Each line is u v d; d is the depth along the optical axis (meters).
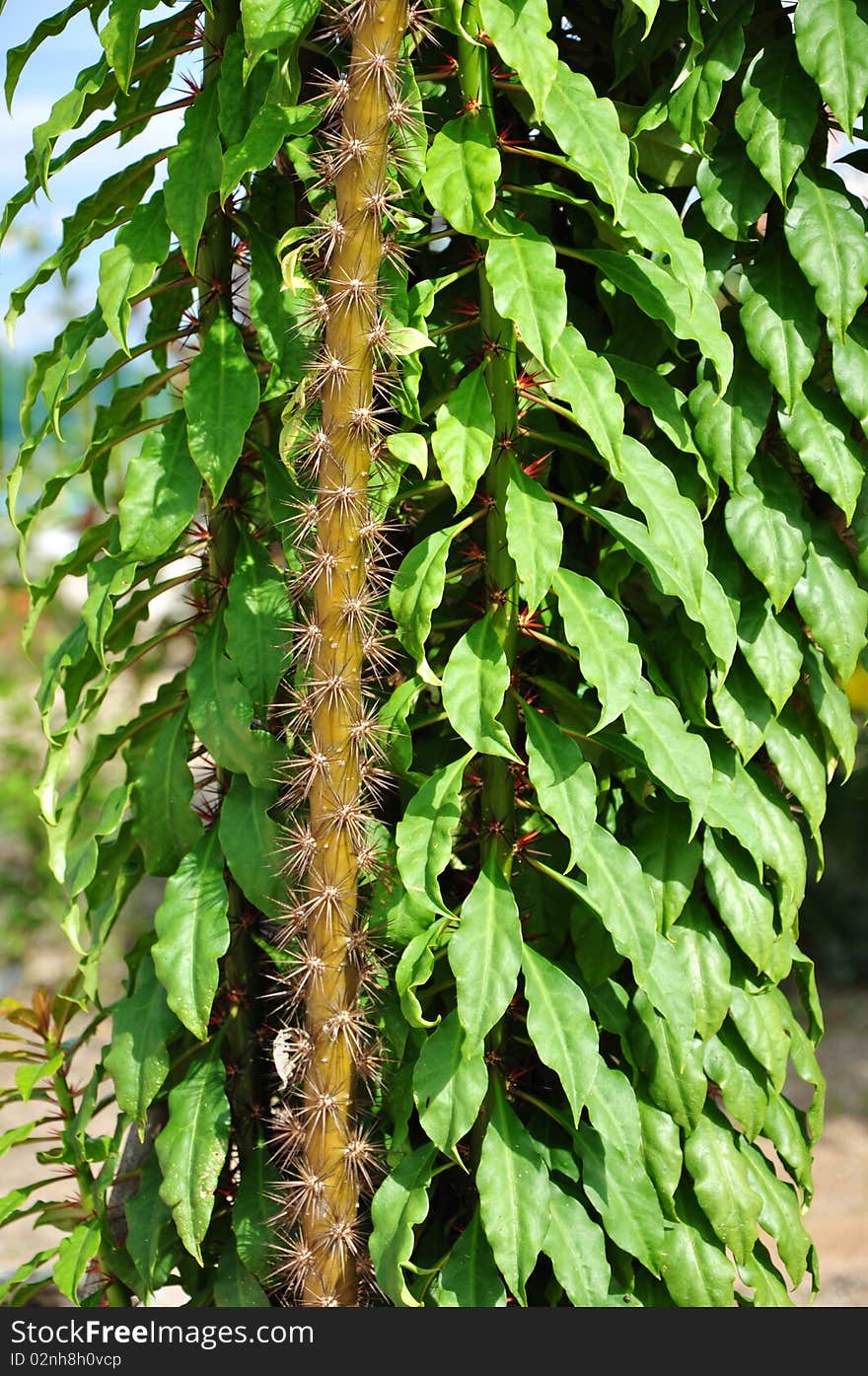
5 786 4.63
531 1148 2.08
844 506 2.12
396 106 1.98
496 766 2.10
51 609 4.84
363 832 2.05
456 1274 2.10
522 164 2.17
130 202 2.22
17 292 2.17
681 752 2.05
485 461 2.01
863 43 2.07
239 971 2.21
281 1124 2.10
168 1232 2.19
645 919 2.05
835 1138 4.29
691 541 2.05
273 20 2.02
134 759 2.28
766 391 2.13
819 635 2.14
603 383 2.02
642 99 2.20
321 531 2.02
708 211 2.12
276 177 2.18
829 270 2.10
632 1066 2.15
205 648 2.15
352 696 2.02
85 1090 2.27
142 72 2.17
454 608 2.19
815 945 5.74
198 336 2.18
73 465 2.16
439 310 2.17
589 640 2.01
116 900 2.27
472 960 2.02
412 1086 2.08
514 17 1.97
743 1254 2.15
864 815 5.60
